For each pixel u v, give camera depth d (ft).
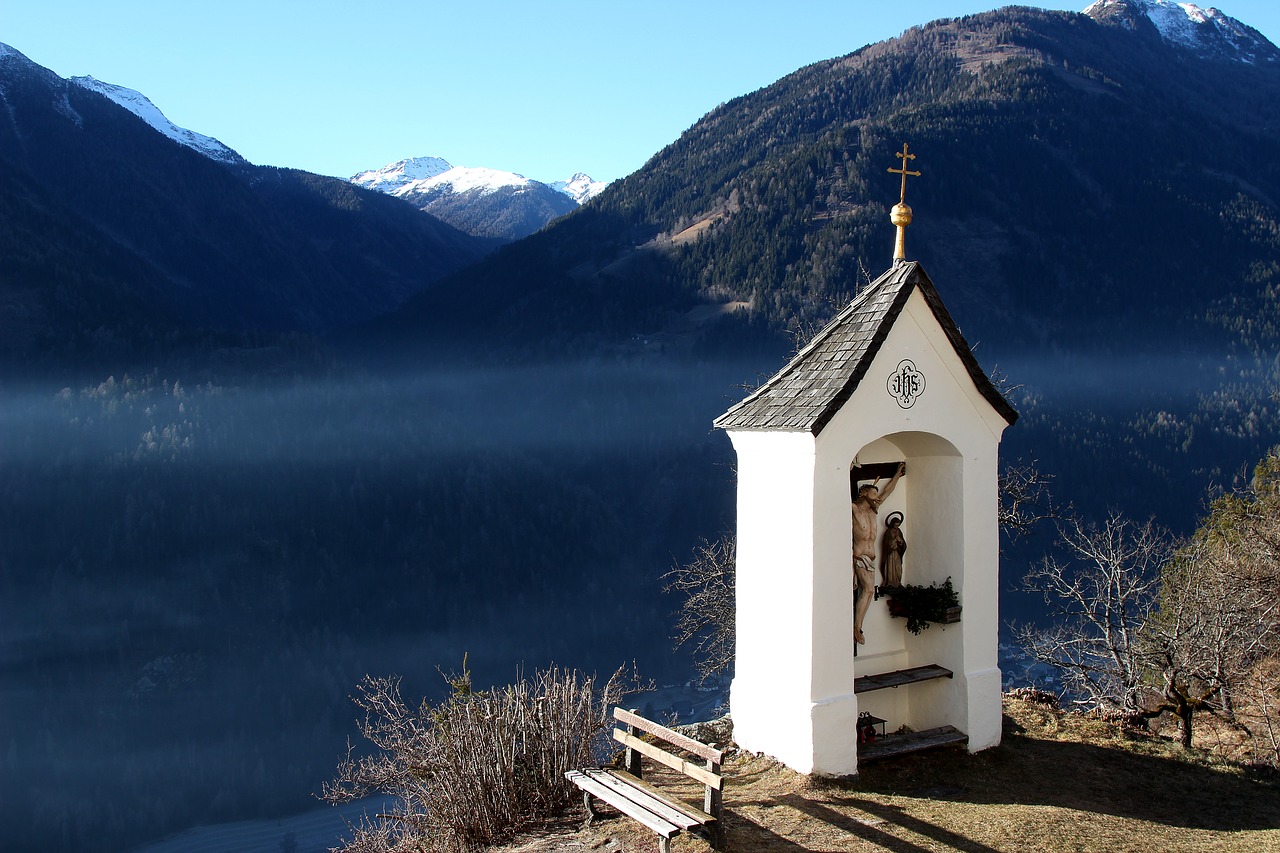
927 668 34.35
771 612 32.22
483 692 33.60
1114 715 38.60
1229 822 29.27
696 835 26.53
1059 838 27.12
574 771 29.04
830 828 27.22
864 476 34.17
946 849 26.18
